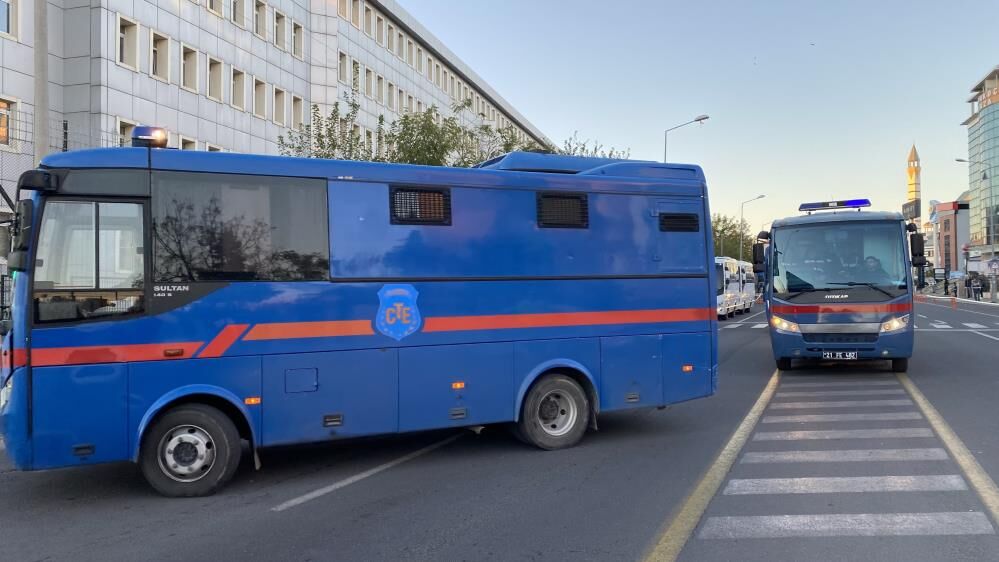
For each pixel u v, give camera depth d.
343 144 22.31
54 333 6.04
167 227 6.40
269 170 6.78
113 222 6.25
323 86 40.19
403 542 5.14
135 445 6.22
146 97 27.88
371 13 46.19
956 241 124.75
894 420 9.17
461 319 7.46
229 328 6.52
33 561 4.91
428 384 7.29
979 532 5.06
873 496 5.97
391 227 7.19
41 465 5.98
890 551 4.74
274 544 5.16
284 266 6.77
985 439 7.97
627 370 8.34
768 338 23.25
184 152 6.54
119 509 6.11
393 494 6.39
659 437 8.62
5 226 6.80
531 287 7.83
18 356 5.97
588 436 8.76
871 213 13.73
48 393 6.01
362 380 7.00
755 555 4.73
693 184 8.86
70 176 6.16
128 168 6.33
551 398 8.05
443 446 8.36
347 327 6.95
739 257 82.44
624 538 5.12
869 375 13.59
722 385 12.83
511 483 6.68
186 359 6.38
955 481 6.34
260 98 35.34
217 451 6.46
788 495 6.07
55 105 25.64
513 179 7.80
